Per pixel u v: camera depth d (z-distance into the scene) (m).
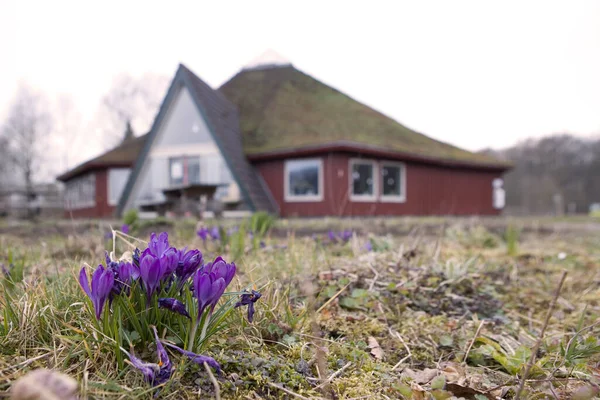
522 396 1.43
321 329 1.93
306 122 17.88
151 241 1.32
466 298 2.67
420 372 1.65
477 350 1.83
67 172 23.03
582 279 3.69
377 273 2.78
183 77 15.03
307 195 15.11
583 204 63.09
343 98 20.94
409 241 4.62
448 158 17.73
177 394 1.20
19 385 0.54
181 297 1.31
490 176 20.72
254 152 15.60
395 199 16.25
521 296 3.01
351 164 14.91
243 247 3.20
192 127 15.55
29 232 6.47
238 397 1.27
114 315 1.22
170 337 1.33
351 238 4.30
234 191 14.73
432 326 2.18
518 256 4.94
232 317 1.63
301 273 2.59
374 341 1.90
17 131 41.53
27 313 1.47
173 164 15.89
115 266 1.25
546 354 1.88
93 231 4.70
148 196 15.77
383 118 20.25
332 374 1.52
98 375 1.19
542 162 67.00
